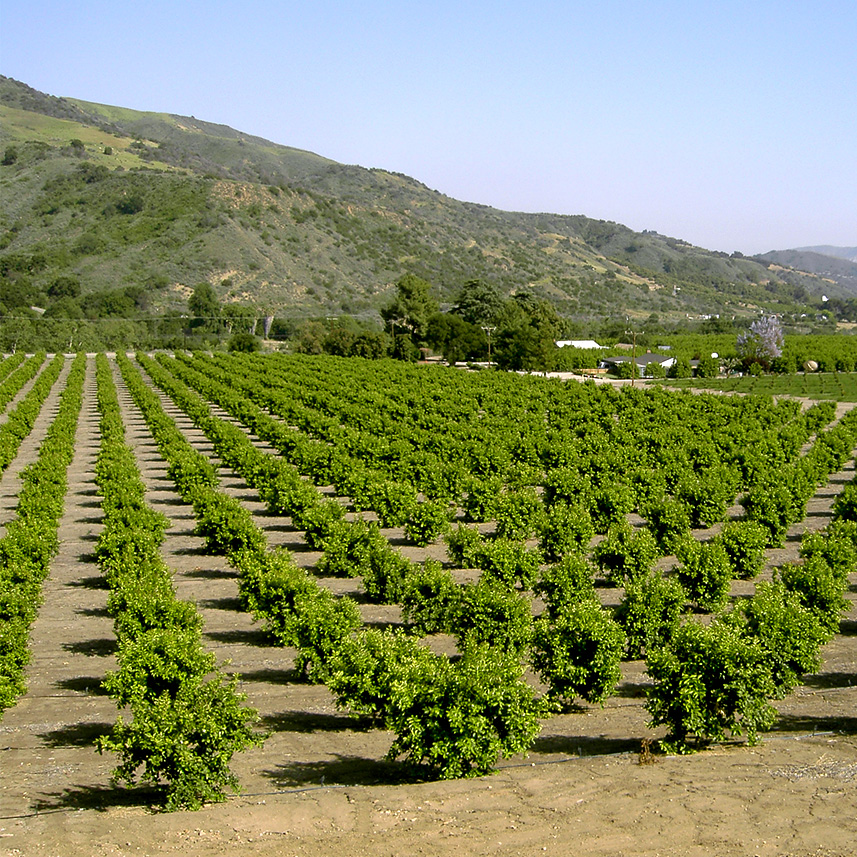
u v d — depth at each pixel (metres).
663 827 13.04
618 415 83.44
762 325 143.12
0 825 14.29
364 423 72.12
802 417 75.31
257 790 15.56
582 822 13.37
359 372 111.94
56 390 108.38
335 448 55.53
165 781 16.42
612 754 16.83
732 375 149.00
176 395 94.12
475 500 42.66
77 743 18.89
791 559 36.16
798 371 145.88
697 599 28.06
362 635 18.84
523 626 23.64
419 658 17.38
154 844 13.38
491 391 95.00
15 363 126.00
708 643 16.80
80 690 22.56
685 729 17.00
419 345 162.50
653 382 132.88
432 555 36.66
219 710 15.35
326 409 80.56
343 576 33.31
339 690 18.03
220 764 15.10
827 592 24.83
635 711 20.06
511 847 12.70
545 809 13.93
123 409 91.38
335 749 18.02
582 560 27.44
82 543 40.06
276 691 22.03
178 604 22.73
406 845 12.96
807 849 12.20
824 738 17.34
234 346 163.50
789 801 13.73
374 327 195.38
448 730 15.71
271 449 66.00
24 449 69.38
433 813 14.05
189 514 45.44
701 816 13.34
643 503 39.22
